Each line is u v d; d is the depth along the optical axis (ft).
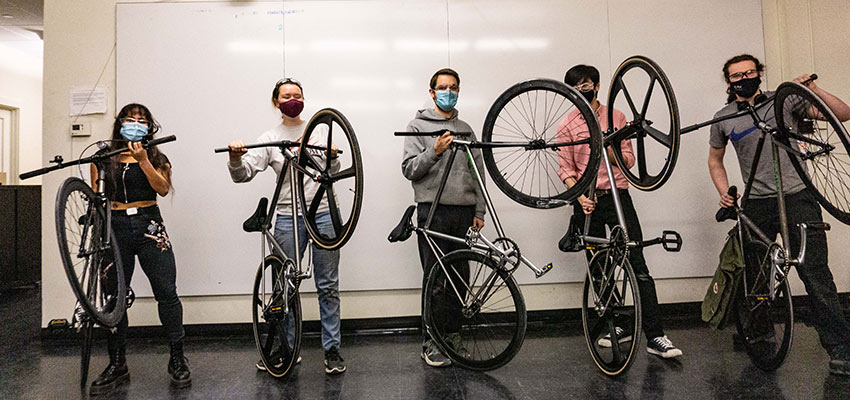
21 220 16.37
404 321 9.93
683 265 10.19
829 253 10.27
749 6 10.36
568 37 10.16
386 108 10.00
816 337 8.52
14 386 7.20
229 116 9.91
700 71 10.26
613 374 6.84
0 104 20.56
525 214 10.02
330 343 7.45
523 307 6.88
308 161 7.11
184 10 9.95
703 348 8.16
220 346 9.13
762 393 6.23
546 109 10.06
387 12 10.07
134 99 9.87
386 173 9.96
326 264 7.52
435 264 7.44
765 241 6.94
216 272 9.83
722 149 8.14
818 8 10.49
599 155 6.13
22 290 15.89
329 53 10.00
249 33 9.98
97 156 6.56
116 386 7.13
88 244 6.42
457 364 7.38
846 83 10.45
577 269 10.07
